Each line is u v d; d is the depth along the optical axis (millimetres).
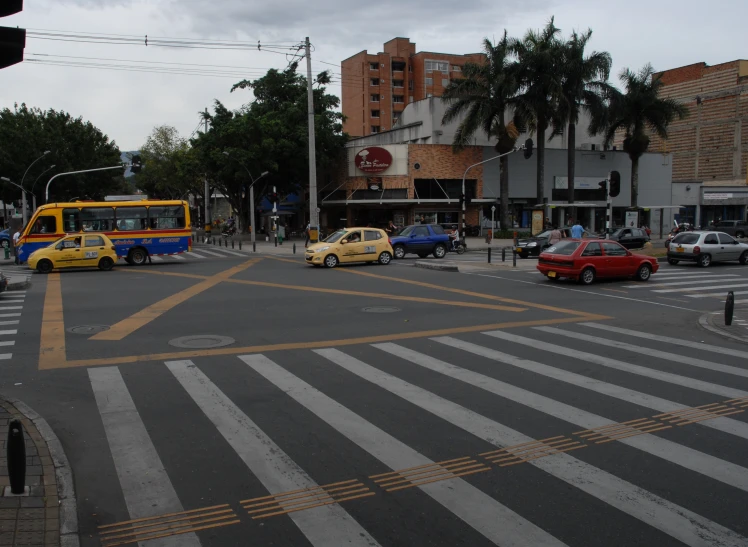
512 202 53312
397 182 49094
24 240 27547
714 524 4633
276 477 5457
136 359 9727
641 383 8523
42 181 51469
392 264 27125
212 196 82250
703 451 6062
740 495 5113
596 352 10477
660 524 4629
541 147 46750
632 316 14250
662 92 66875
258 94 54031
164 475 5496
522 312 14547
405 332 12078
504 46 45469
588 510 4852
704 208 60375
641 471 5582
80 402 7559
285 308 14797
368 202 48188
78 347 10547
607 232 32344
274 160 49500
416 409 7332
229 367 9273
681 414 7188
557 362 9734
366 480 5398
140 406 7402
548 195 54375
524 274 22969
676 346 11031
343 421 6898
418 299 16359
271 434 6492
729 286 20031
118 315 13734
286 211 61219
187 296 16766
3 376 8711
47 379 8562
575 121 47438
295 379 8633
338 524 4645
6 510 4770
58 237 27719
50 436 6270
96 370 9047
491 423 6844
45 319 13203
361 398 7762
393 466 5688
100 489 5227
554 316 14070
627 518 4719
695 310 15258
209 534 4504
